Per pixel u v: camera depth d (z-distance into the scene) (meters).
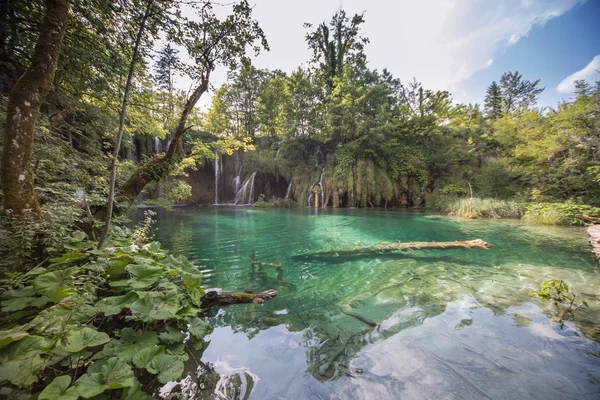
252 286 4.48
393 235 9.34
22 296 2.34
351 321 3.17
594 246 6.65
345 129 22.81
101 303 2.44
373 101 22.98
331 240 8.48
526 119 20.62
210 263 5.89
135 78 7.04
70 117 6.90
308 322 3.16
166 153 6.15
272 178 25.12
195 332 2.58
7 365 1.56
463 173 21.86
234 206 22.20
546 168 15.25
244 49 5.76
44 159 4.44
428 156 23.59
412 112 27.80
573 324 2.96
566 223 11.05
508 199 16.47
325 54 25.78
